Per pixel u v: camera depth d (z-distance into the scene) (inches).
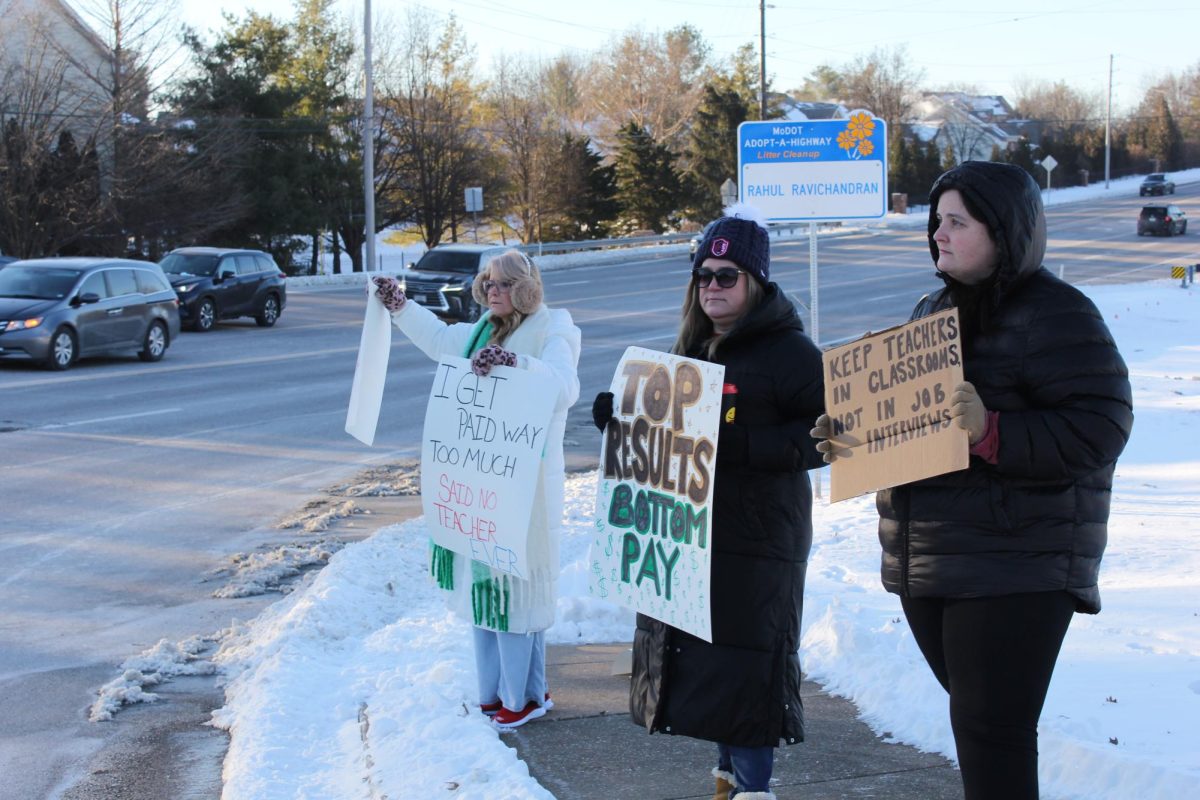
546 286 1521.9
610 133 3435.0
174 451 495.2
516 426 187.6
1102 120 5039.4
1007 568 118.4
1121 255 2004.2
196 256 1035.3
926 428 121.3
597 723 198.4
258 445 515.2
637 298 1359.5
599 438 561.3
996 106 5497.1
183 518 382.0
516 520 186.4
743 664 145.4
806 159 371.9
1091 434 114.8
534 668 200.7
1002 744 118.3
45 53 1612.9
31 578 314.3
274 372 752.3
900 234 2647.6
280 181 1980.8
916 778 171.3
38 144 1556.3
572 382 189.6
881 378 127.3
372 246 1668.3
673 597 149.6
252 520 381.4
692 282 155.7
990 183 121.3
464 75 2470.5
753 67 3282.5
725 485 146.6
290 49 2160.4
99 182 1625.2
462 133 2396.7
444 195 2359.7
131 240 1744.6
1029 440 115.0
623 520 157.4
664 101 3395.7
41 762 202.2
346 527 372.2
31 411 581.9
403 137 2357.3
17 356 719.7
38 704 229.8
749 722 145.0
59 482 429.7
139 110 1674.5
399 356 856.9
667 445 151.9
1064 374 117.2
